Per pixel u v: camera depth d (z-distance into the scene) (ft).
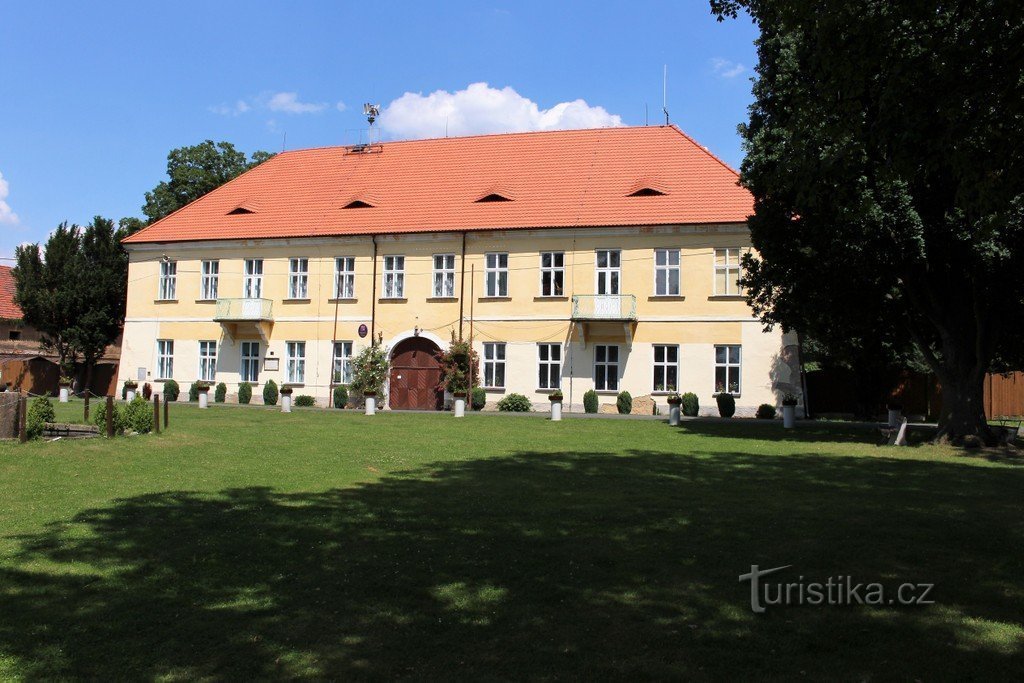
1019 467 48.93
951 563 24.31
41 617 19.11
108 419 53.21
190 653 17.04
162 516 30.40
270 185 136.87
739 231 105.19
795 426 82.58
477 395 112.37
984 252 55.88
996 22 28.91
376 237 118.93
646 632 18.38
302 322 122.62
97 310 140.67
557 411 90.02
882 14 31.09
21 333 164.76
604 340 109.91
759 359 103.96
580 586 21.79
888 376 109.91
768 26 37.63
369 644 17.58
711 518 30.73
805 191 41.52
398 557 24.61
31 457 43.91
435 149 135.23
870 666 16.51
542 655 16.98
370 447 56.59
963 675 16.08
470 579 22.36
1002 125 29.63
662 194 111.86
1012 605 20.52
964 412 64.49
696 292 106.73
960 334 65.05
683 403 104.88
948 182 56.85
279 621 18.98
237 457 48.78
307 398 119.14
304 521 29.78
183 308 128.98
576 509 32.58
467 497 35.50
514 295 113.70
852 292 69.31
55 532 27.63
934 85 30.12
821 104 34.99
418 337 117.29
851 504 34.12
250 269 126.31
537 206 116.16
